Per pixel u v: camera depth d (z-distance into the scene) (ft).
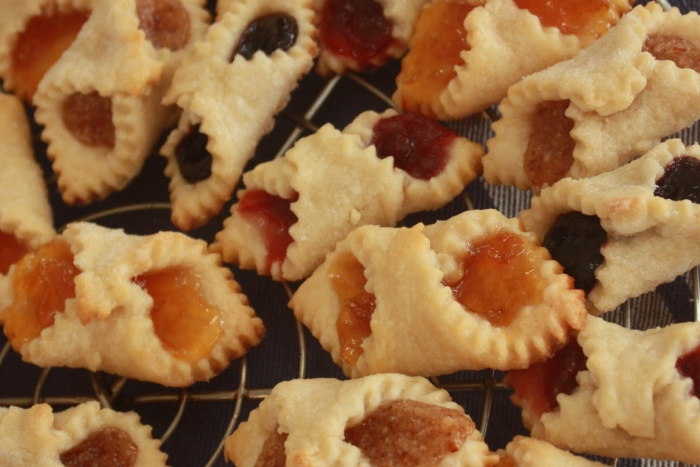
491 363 1.19
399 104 1.32
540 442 1.17
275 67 1.30
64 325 1.25
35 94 1.34
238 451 1.21
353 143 1.27
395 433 1.17
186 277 1.27
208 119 1.28
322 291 1.25
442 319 1.18
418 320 1.20
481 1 1.29
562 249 1.21
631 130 1.23
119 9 1.30
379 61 1.36
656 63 1.22
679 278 1.31
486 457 1.17
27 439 1.20
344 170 1.27
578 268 1.21
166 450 1.30
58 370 1.33
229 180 1.30
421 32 1.31
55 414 1.24
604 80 1.21
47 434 1.20
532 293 1.19
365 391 1.18
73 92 1.32
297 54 1.31
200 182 1.32
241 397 1.28
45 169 1.40
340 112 1.39
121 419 1.24
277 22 1.31
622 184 1.20
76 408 1.23
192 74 1.30
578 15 1.28
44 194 1.35
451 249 1.21
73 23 1.37
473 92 1.28
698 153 1.20
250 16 1.32
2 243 1.32
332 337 1.24
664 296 1.30
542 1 1.28
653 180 1.19
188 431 1.31
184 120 1.31
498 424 1.29
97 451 1.22
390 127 1.30
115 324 1.24
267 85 1.30
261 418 1.21
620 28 1.24
